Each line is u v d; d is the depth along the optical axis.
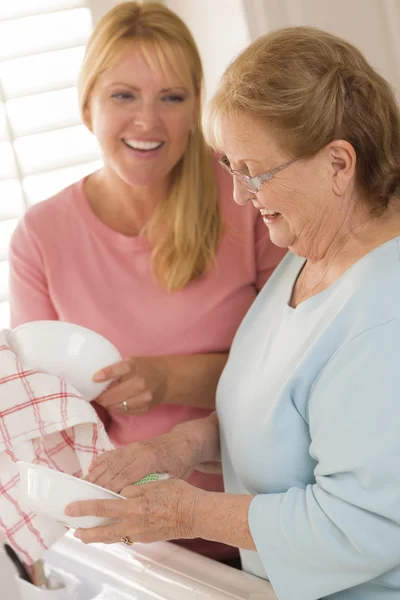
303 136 0.96
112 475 1.20
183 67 1.48
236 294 1.59
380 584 1.02
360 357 0.94
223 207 1.59
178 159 1.53
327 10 1.78
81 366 1.31
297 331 1.09
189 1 2.02
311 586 1.00
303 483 1.08
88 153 2.13
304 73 0.96
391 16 1.79
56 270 1.61
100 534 1.09
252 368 1.21
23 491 1.12
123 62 1.46
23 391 1.27
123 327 1.59
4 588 1.40
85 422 1.28
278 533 0.99
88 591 1.28
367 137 0.98
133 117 1.47
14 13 2.06
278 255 1.60
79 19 2.08
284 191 1.01
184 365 1.54
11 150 2.09
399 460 0.91
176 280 1.56
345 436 0.94
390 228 1.02
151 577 1.21
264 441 1.09
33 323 1.31
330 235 1.05
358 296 0.98
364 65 1.02
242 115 0.98
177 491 1.07
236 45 1.82
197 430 1.35
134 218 1.60
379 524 0.93
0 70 2.07
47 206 1.65
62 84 2.09
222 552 1.55
